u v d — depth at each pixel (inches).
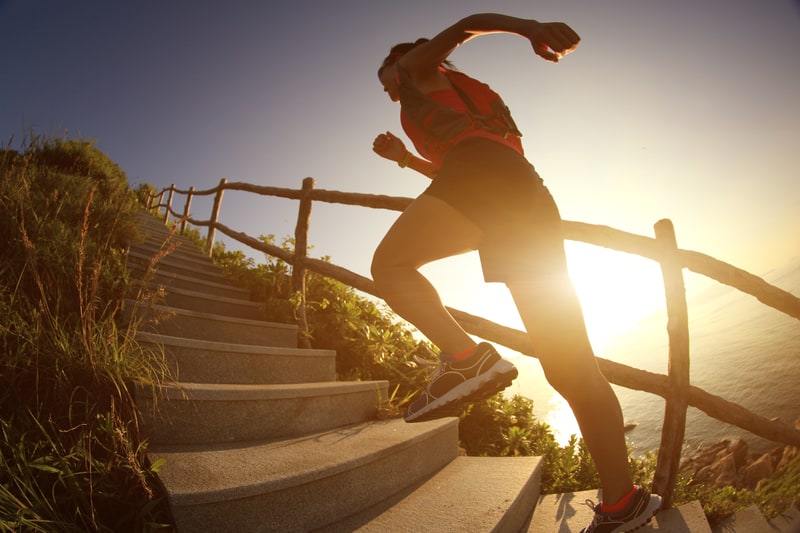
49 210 119.7
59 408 62.2
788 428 70.7
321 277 164.2
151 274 89.2
